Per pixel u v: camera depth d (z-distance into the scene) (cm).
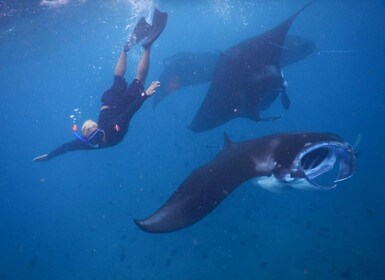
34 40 2258
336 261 1096
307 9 3616
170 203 418
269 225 1521
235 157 492
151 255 1478
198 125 830
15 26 1780
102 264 1555
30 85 4759
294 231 1420
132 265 1441
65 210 3312
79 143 655
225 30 4734
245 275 1130
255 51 883
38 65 3388
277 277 1069
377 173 2275
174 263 1342
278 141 477
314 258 1145
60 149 680
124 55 658
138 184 2912
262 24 4397
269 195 1911
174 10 2830
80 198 3691
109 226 2047
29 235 2633
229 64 887
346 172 426
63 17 1909
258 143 504
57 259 1809
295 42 1232
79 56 3681
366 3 3575
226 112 814
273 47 874
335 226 1407
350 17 4459
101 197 3136
